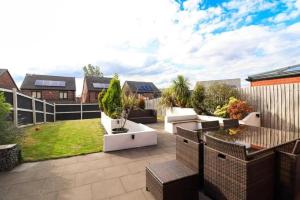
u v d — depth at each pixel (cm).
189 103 916
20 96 761
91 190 262
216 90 770
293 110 554
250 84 952
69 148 464
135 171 326
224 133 300
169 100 1021
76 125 907
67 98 2331
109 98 696
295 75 734
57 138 583
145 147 479
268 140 252
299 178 206
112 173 318
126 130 570
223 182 207
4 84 1677
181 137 303
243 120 598
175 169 234
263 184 196
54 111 1485
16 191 261
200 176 259
